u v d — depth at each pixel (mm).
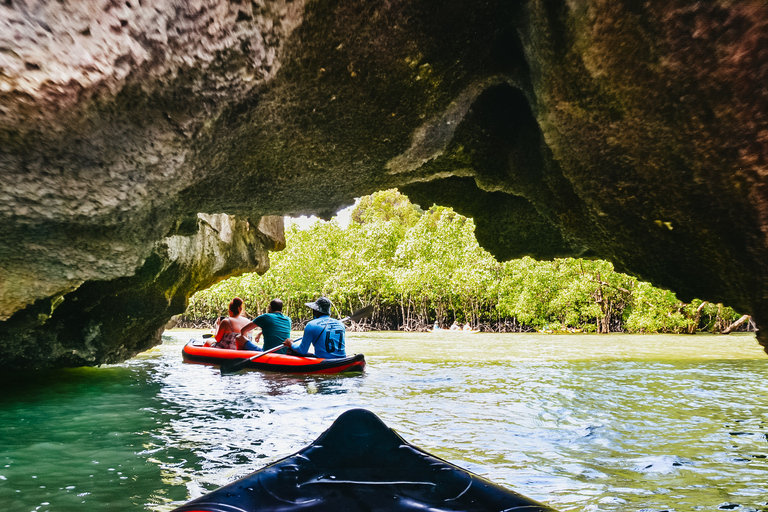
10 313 3451
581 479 2584
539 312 33094
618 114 2908
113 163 2996
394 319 43969
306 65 3094
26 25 2277
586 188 3447
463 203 5559
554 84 3096
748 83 2348
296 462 1439
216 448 3158
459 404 4637
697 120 2617
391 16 3006
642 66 2623
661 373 7035
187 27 2617
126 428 3703
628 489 2434
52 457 2957
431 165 4418
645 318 28062
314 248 44125
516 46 3375
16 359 6047
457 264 38469
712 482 2551
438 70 3428
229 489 1264
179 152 3170
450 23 3158
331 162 3820
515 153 4188
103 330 6285
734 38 2273
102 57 2479
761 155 2488
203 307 44688
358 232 46469
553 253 5324
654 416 4137
